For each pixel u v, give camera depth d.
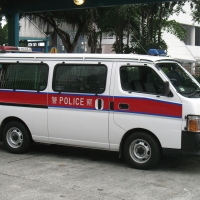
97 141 7.62
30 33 24.89
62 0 12.91
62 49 30.44
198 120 6.72
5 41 32.19
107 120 7.44
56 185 6.25
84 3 12.45
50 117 8.05
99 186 6.22
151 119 7.04
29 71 8.39
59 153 8.86
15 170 7.20
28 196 5.70
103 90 7.48
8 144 8.74
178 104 6.82
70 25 22.39
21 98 8.42
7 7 14.02
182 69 7.86
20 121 8.57
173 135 6.88
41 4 13.37
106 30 20.91
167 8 19.55
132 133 7.31
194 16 20.22
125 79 7.37
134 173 7.07
